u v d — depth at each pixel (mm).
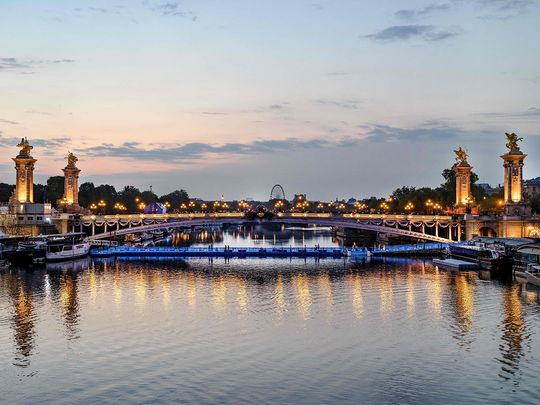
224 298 120438
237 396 68812
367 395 69000
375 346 86188
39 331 94688
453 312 107000
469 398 68250
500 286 135000
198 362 79562
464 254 181625
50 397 69062
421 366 78000
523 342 88250
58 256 182875
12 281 142000
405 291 128375
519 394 69250
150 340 89375
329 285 137125
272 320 101125
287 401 67500
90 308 110812
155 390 70562
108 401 67812
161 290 130125
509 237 199750
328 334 92125
